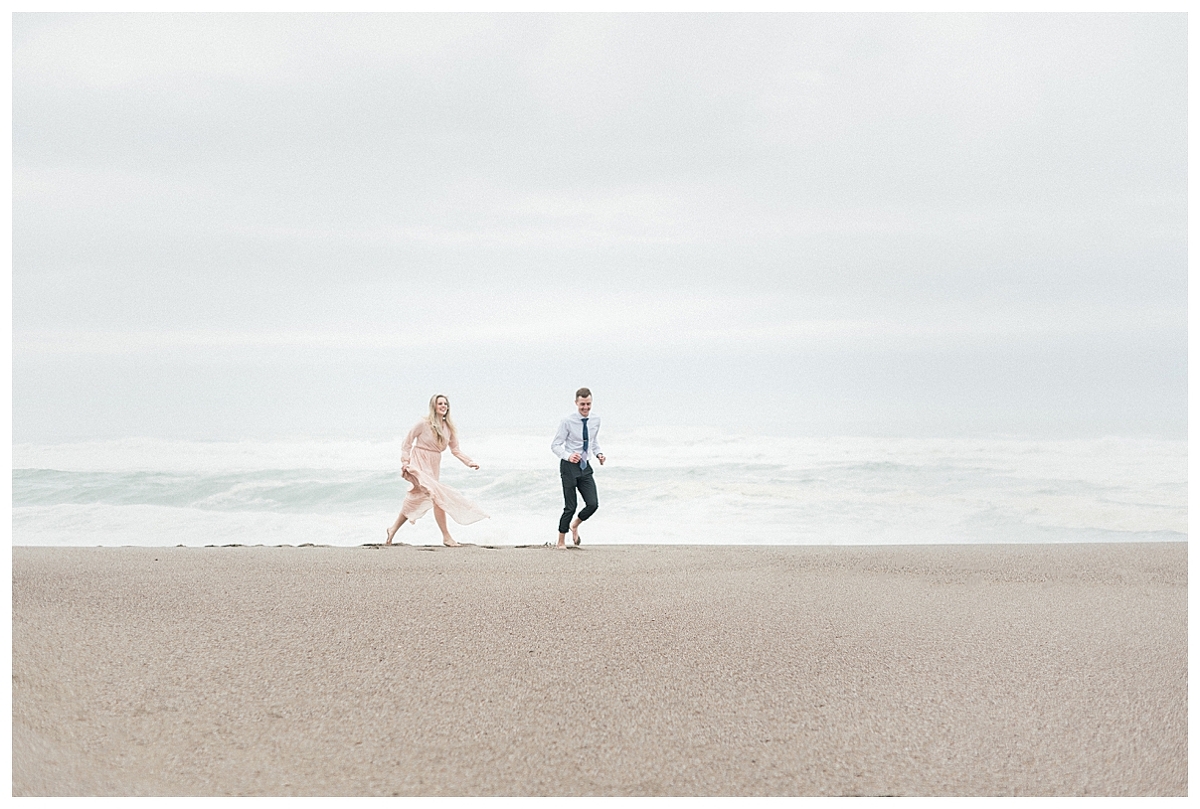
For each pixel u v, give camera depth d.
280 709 4.09
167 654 4.63
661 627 5.38
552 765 3.69
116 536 12.35
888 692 4.42
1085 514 14.52
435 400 10.10
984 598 6.50
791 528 13.40
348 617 5.41
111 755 3.69
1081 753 3.86
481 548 9.46
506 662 4.68
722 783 3.58
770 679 4.54
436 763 3.69
